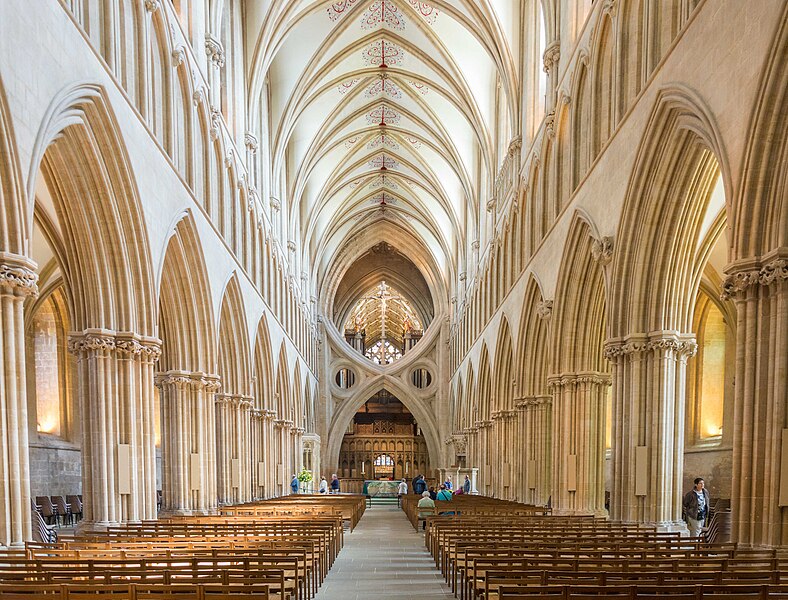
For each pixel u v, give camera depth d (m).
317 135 37.84
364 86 36.16
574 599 6.51
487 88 32.28
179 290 19.89
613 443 15.89
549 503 24.91
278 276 35.19
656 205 14.55
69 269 15.09
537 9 24.80
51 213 15.99
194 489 20.09
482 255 37.31
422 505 23.69
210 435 20.95
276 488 35.69
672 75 12.91
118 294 15.34
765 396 10.11
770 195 10.09
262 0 25.86
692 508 15.03
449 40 30.75
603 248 16.19
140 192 15.20
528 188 25.38
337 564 15.66
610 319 15.94
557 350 20.94
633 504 15.18
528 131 25.56
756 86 9.78
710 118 11.28
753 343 10.26
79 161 13.69
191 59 19.41
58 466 24.81
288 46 30.69
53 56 11.22
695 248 14.96
